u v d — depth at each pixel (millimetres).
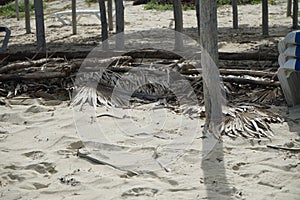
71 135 6273
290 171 5160
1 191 4867
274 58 9086
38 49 11719
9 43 14406
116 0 11172
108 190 4852
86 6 25094
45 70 8453
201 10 6402
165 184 4953
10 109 7340
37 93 8000
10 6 25484
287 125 6441
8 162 5504
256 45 12547
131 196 4719
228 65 9102
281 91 7645
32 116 7051
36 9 11555
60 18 18875
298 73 7160
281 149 5715
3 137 6273
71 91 8117
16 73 8461
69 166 5422
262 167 5234
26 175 5195
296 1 15539
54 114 7102
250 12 21062
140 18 19953
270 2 22781
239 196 4648
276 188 4809
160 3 24578
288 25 16672
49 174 5254
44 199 4695
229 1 23766
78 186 4945
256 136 6098
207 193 4719
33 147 5934
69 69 8414
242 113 6684
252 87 8016
